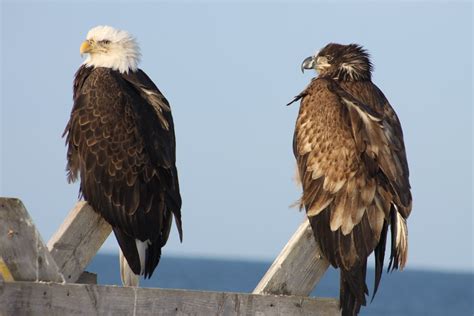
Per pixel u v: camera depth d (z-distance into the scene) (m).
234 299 10.16
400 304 130.62
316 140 13.06
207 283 164.12
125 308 9.52
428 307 127.69
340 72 14.48
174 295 9.78
